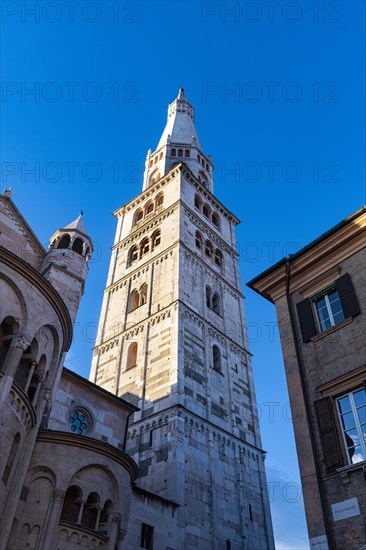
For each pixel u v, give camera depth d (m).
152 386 39.53
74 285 28.47
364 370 19.03
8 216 28.02
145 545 27.39
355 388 19.30
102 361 46.66
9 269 21.50
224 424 39.97
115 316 49.91
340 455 18.34
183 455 34.00
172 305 44.00
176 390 37.25
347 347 20.55
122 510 23.95
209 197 62.00
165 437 35.16
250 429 42.69
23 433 20.64
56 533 20.56
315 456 18.98
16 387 19.80
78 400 31.31
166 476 32.91
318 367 21.14
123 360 44.59
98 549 22.00
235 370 46.03
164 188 59.47
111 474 24.09
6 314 20.72
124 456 24.89
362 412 18.67
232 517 34.59
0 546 18.08
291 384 21.56
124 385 42.03
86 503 23.14
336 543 17.00
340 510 17.41
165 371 39.56
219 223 61.72
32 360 21.62
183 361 39.91
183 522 30.66
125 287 52.12
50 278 27.47
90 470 23.39
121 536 24.27
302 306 23.45
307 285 23.81
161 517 29.38
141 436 36.72
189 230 53.28
